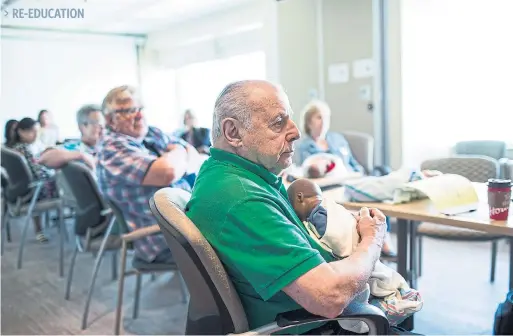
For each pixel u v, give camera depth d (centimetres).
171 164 195
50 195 317
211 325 106
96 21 309
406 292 119
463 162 210
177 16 331
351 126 372
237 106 105
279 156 108
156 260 191
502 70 223
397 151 340
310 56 371
